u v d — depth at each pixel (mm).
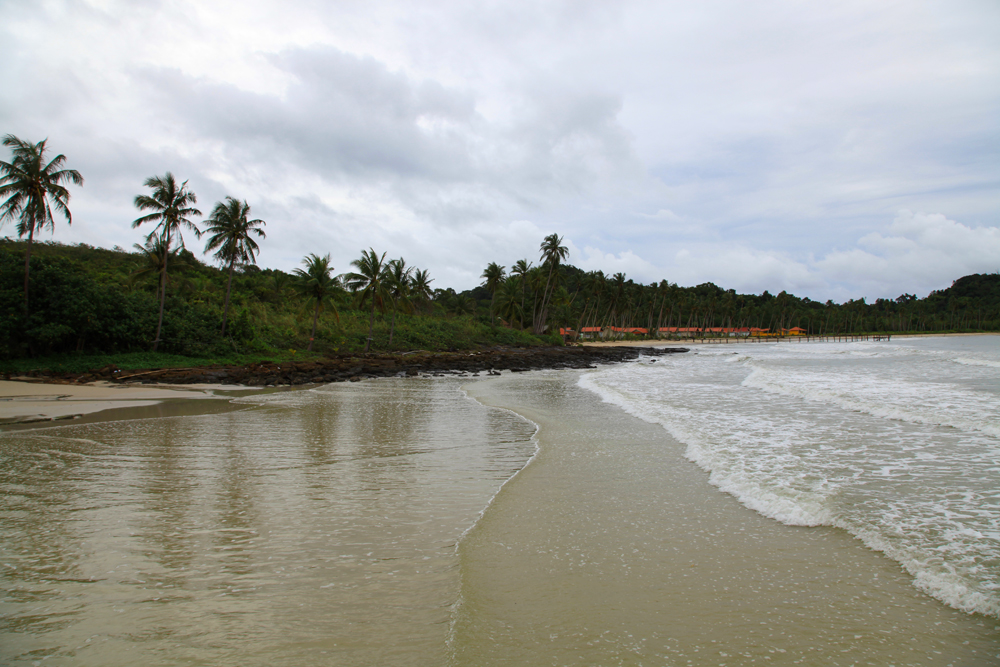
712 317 147500
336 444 11891
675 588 5047
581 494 8109
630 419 15367
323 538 6301
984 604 4652
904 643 4105
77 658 3889
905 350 61656
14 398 19375
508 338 70000
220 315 37594
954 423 13805
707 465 9758
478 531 6566
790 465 9672
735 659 3912
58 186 26547
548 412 17031
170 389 23641
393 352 47469
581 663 3852
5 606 4637
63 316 27547
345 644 4098
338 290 40906
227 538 6262
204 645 4070
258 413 16625
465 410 17562
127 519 6863
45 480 8664
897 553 5777
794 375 30016
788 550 5910
